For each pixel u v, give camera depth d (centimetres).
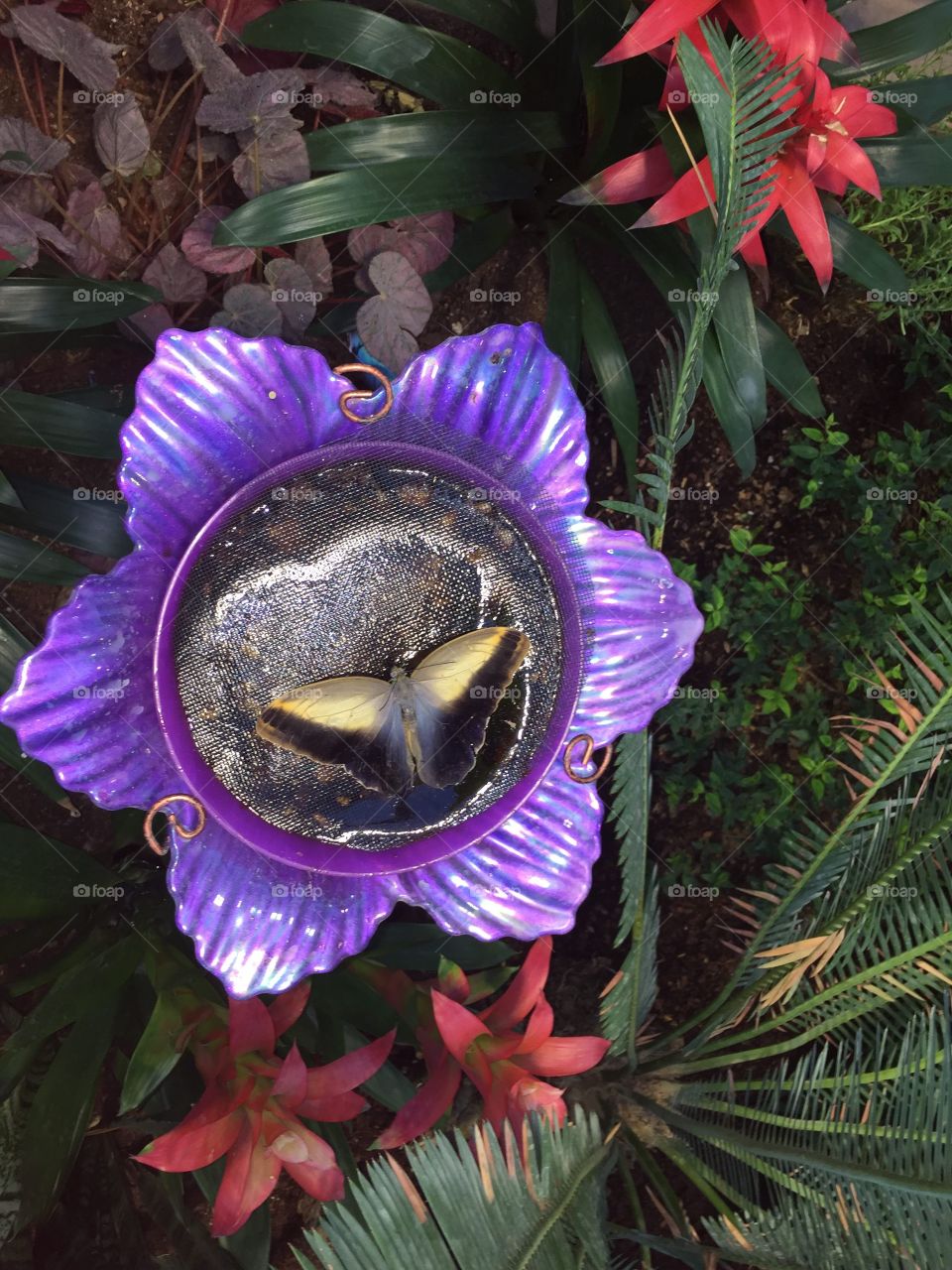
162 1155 48
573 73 71
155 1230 76
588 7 63
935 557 89
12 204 65
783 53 58
